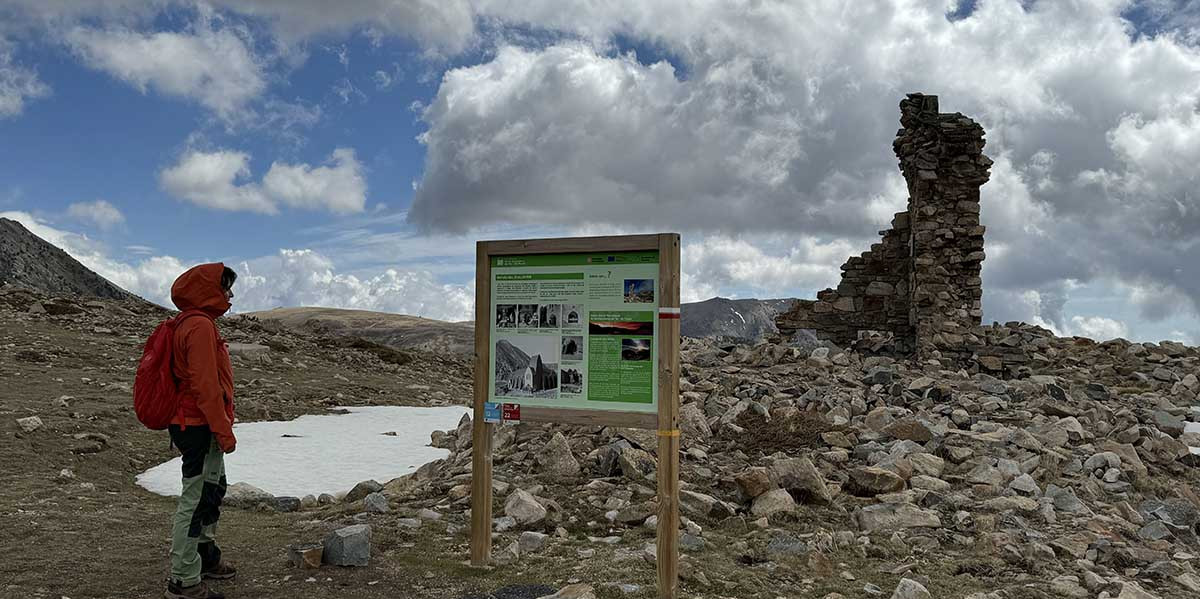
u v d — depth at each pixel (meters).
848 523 7.85
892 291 22.58
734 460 9.88
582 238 6.06
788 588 6.08
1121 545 7.25
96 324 27.80
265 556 6.71
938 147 21.42
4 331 24.27
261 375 22.75
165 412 5.49
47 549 6.76
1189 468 10.82
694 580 6.04
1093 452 10.42
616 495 8.35
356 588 5.92
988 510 8.16
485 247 6.44
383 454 13.55
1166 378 19.16
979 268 21.09
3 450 11.77
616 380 5.97
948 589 6.15
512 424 11.53
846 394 13.23
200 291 5.60
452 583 6.04
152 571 6.26
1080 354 21.55
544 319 6.24
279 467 12.28
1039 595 6.03
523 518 7.62
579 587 5.53
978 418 12.09
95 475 11.32
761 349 18.70
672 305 5.74
